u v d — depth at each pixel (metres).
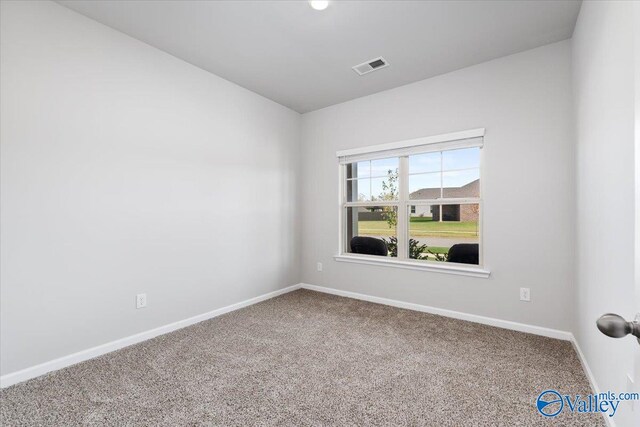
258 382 1.83
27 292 1.89
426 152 3.17
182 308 2.76
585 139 1.94
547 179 2.50
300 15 2.16
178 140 2.75
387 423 1.48
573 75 2.33
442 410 1.57
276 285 3.79
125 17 2.17
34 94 1.92
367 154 3.60
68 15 2.07
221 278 3.12
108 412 1.56
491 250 2.77
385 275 3.43
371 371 1.96
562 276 2.44
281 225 3.88
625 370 1.24
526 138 2.60
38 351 1.93
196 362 2.09
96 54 2.21
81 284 2.13
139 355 2.20
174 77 2.72
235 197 3.28
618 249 1.32
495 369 1.97
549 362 2.06
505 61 2.71
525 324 2.60
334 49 2.61
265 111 3.65
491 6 2.05
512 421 1.49
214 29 2.33
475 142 2.86
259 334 2.57
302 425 1.47
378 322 2.85
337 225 3.84
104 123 2.26
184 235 2.79
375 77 3.12
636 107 0.73
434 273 3.09
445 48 2.58
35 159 1.92
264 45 2.55
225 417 1.52
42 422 1.48
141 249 2.47
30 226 1.90
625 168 1.24
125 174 2.38
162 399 1.67
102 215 2.24
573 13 2.11
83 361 2.11
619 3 1.29
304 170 4.18
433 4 2.04
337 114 3.85
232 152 3.25
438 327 2.71
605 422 1.47
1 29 1.80
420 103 3.18
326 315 3.05
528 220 2.59
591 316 1.80
